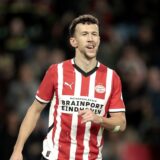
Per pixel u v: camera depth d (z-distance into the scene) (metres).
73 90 17.94
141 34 37.88
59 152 17.91
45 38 36.81
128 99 32.88
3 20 37.47
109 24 37.84
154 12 39.94
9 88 33.66
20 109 32.25
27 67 33.56
